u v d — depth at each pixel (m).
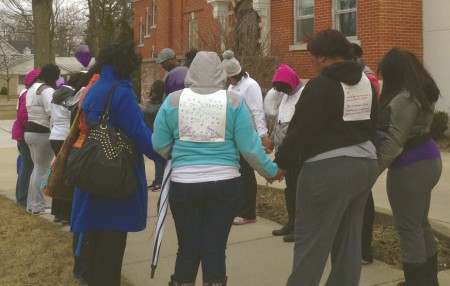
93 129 3.72
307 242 3.57
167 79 6.11
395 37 12.94
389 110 3.91
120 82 3.88
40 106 6.68
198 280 4.62
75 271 4.63
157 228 3.64
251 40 12.85
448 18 12.56
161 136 3.69
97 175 3.58
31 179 7.01
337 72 3.53
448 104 12.67
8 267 5.16
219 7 18.11
